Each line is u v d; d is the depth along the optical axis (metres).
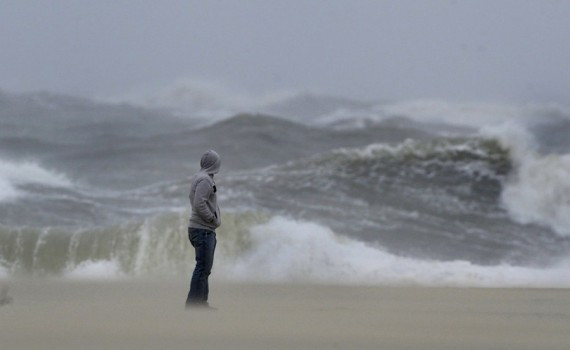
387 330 27.09
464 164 72.88
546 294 42.31
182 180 74.19
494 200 68.19
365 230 60.53
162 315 30.11
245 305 35.69
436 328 27.91
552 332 27.45
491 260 55.84
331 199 67.00
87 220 61.47
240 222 55.19
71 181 75.06
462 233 61.44
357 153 74.62
